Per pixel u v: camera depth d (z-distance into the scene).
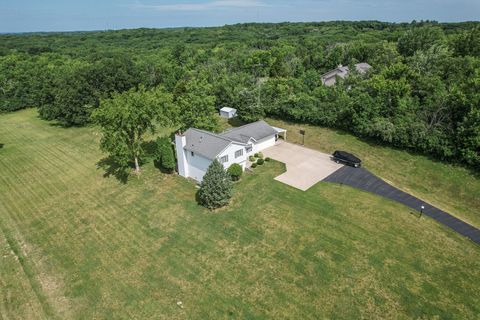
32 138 54.91
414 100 43.22
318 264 23.56
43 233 29.14
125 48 146.00
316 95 53.84
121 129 34.66
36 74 79.69
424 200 31.45
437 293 20.80
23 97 75.62
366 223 27.78
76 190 36.41
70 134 56.25
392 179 35.84
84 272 24.12
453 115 38.75
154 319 20.02
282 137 49.16
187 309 20.56
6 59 94.56
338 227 27.41
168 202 32.69
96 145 50.06
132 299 21.53
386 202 30.92
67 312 20.84
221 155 34.19
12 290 22.78
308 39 130.75
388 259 23.72
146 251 25.98
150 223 29.50
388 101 44.09
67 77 61.69
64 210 32.62
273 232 27.22
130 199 33.75
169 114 38.66
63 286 22.92
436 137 37.34
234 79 66.56
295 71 78.12
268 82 59.34
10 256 26.31
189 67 93.44
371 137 44.31
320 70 84.38
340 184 34.47
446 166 36.28
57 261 25.44
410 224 27.55
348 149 43.31
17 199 35.28
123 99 35.81
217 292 21.69
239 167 35.31
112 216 31.02
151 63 88.94
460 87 40.00
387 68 52.72
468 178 33.88
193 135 37.72
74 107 58.59
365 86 49.22
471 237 26.00
